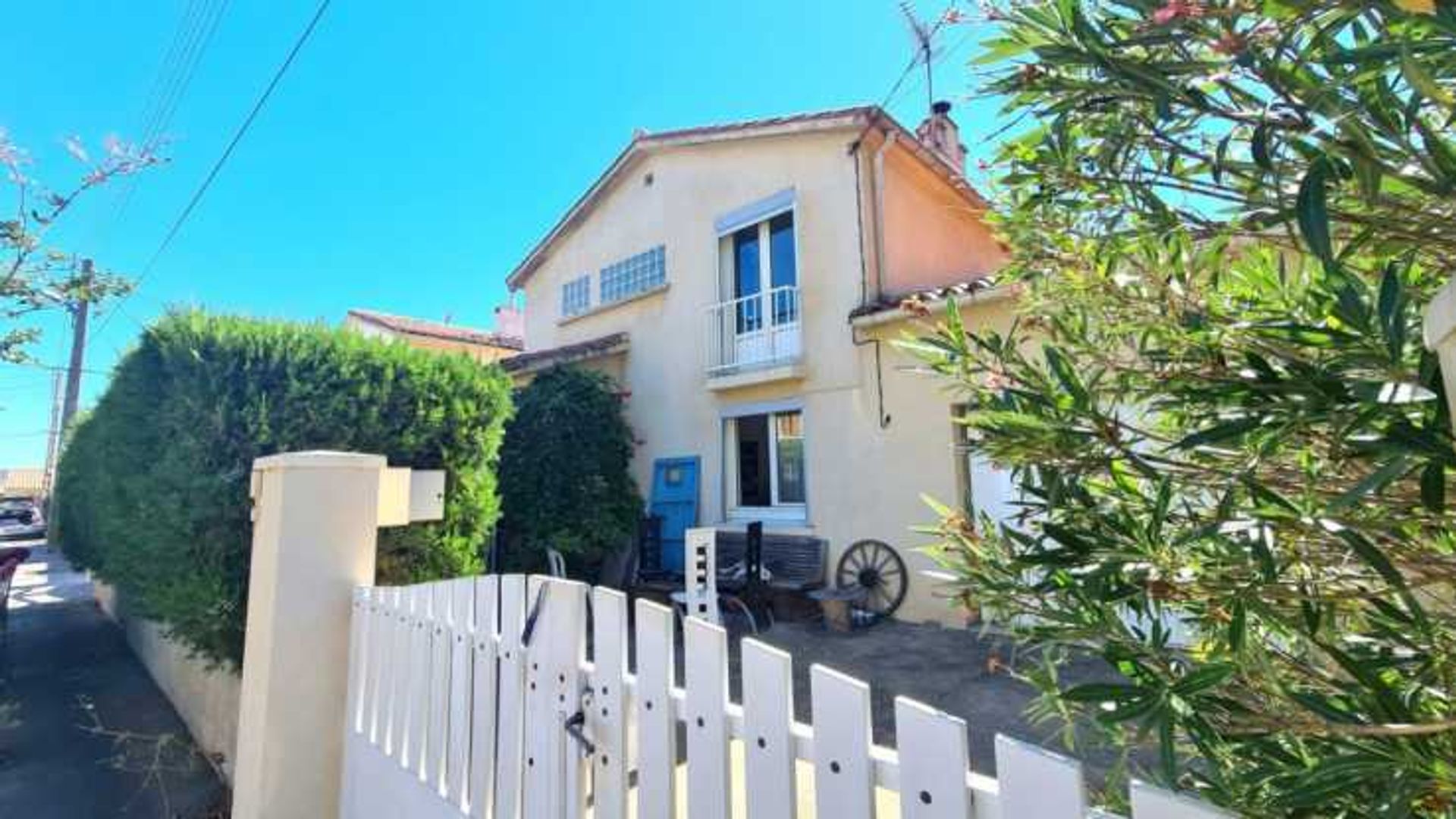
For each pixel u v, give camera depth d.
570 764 1.82
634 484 9.38
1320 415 0.84
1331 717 0.85
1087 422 1.20
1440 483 0.76
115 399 4.42
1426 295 0.94
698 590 6.57
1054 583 1.16
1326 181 0.91
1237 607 0.96
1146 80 0.97
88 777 3.80
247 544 3.49
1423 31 0.74
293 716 2.47
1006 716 4.07
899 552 7.05
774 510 8.43
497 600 2.12
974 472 6.61
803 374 8.05
